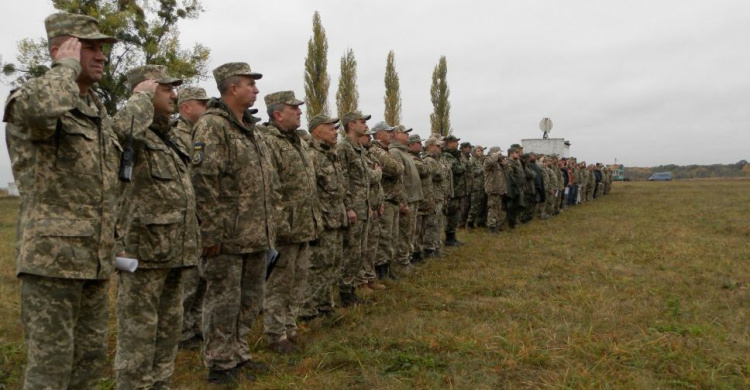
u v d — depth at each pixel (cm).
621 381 368
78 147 246
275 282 436
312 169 461
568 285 650
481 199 1248
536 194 1374
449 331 472
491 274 724
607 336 453
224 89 372
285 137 446
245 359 393
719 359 403
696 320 499
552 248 941
